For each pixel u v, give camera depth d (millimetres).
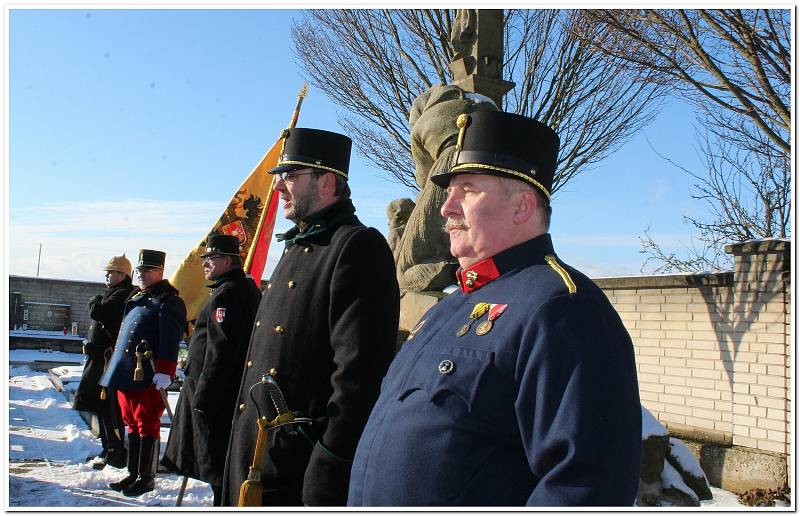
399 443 1878
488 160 2076
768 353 6762
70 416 9547
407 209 7156
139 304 6234
